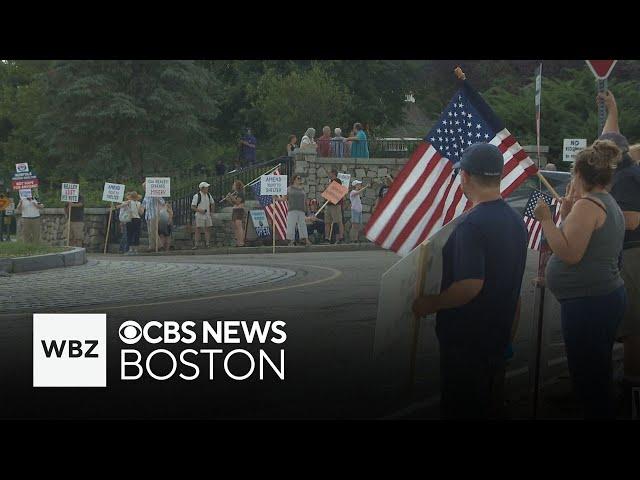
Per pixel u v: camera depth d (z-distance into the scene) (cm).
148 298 1267
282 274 1641
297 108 3828
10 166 6034
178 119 4734
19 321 1053
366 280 1505
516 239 451
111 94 4662
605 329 503
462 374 448
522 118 3356
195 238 2966
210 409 639
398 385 701
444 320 453
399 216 558
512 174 548
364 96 5078
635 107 3400
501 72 5088
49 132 4909
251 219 2966
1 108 6097
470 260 439
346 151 3259
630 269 613
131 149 4828
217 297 1270
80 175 4853
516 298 457
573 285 504
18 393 702
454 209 549
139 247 3111
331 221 2930
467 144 550
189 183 3503
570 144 2245
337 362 809
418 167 556
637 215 607
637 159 660
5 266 1689
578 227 492
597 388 506
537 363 578
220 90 5122
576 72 3434
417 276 464
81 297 1280
